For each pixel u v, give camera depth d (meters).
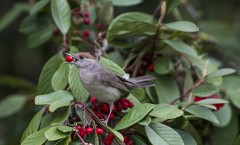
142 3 15.63
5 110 11.98
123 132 7.86
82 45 10.16
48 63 9.30
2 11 16.84
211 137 10.09
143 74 9.81
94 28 10.78
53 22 10.81
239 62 11.95
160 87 9.38
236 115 10.22
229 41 15.48
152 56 9.80
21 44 17.14
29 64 17.80
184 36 10.68
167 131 7.63
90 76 8.38
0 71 17.23
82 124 7.62
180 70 10.30
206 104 8.29
